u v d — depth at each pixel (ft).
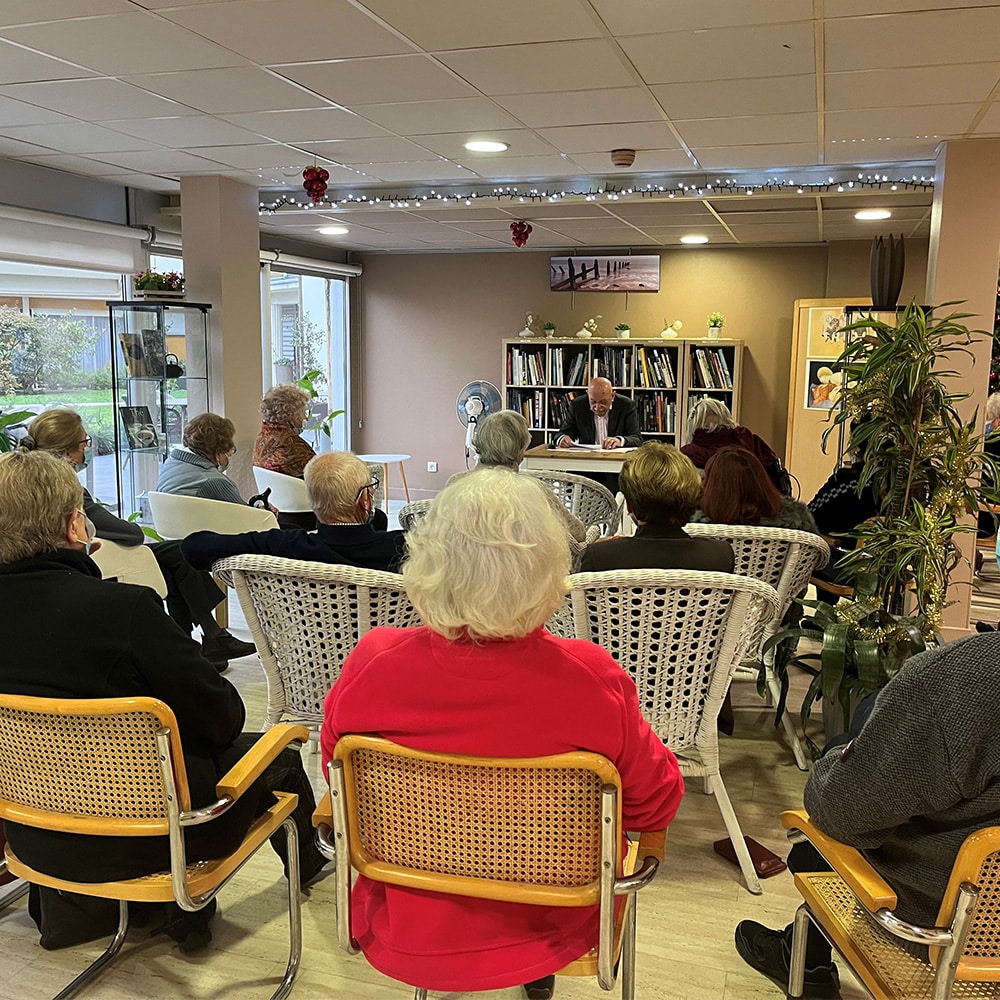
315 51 9.71
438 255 27.81
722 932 6.84
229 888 7.42
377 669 3.81
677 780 4.24
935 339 10.70
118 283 19.11
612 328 26.63
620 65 10.07
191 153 15.10
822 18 8.53
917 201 17.30
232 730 5.40
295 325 26.32
